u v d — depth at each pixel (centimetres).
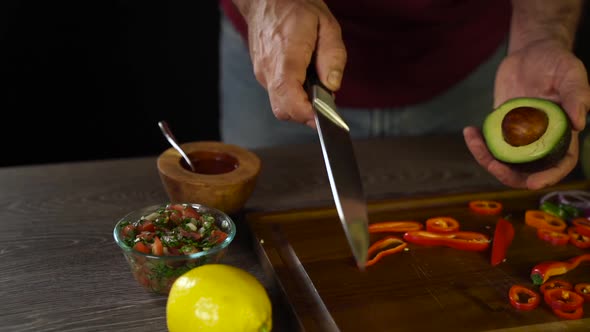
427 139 144
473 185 129
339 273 104
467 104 155
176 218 104
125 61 245
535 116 111
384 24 140
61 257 108
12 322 97
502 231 111
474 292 103
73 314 99
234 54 152
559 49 120
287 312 101
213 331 91
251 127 157
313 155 136
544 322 98
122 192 123
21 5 230
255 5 113
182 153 114
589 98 112
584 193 122
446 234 112
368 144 140
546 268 104
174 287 93
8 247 109
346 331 96
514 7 131
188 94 249
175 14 245
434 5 139
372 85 147
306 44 107
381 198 123
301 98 105
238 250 111
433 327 97
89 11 239
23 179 124
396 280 104
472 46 147
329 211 116
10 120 228
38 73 236
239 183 110
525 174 116
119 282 104
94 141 231
